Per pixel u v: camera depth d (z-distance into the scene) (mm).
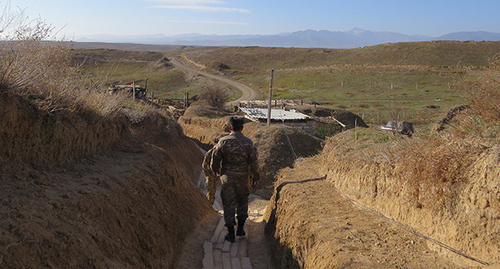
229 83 90250
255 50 156625
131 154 6797
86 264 3178
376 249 3760
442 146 4051
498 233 2943
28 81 4406
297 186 6441
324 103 59375
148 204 5297
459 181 3494
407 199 4215
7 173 3709
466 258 3180
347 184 5836
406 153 4625
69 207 3617
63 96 5168
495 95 4137
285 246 5328
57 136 4668
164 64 122000
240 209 6312
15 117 3957
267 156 18078
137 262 4035
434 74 79688
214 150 6047
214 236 6520
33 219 3066
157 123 15508
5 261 2480
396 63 100375
